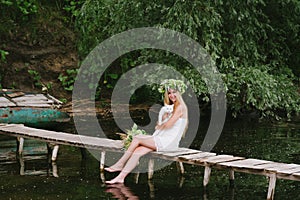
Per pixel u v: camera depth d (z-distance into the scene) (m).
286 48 12.66
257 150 8.77
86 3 11.52
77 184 6.78
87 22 11.97
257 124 11.60
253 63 11.67
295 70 13.30
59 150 9.05
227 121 12.02
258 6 12.35
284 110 12.38
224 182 6.88
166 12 11.39
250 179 7.05
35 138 8.44
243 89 10.98
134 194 6.32
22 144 8.73
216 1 10.69
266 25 11.62
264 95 10.50
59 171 7.52
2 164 7.97
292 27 12.41
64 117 10.95
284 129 10.90
